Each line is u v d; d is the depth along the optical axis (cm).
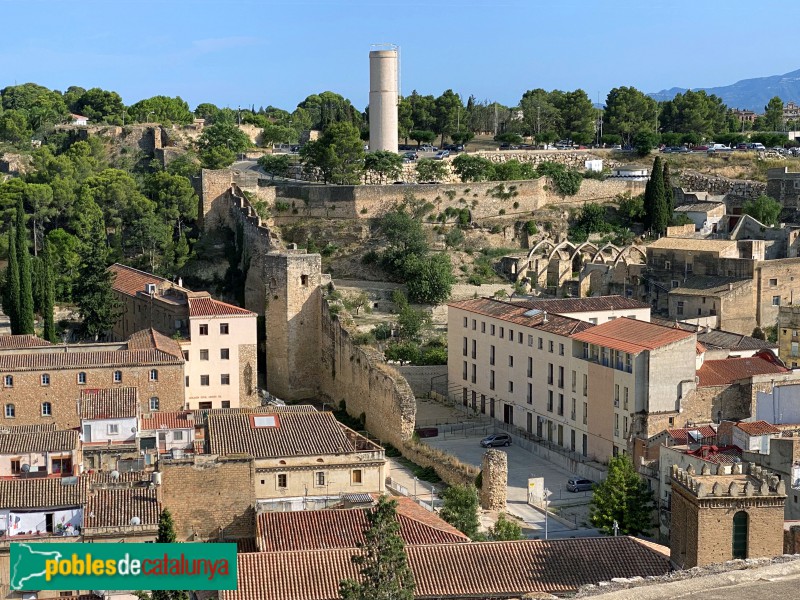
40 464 13200
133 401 15300
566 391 18988
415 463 17675
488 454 15812
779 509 9831
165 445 14675
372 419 19562
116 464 13500
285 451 13988
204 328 19850
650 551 11019
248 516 12488
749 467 10738
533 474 17950
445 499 14588
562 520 15675
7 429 14850
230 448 14062
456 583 10531
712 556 9844
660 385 17238
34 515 11756
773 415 17425
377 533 9888
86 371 17612
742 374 18150
